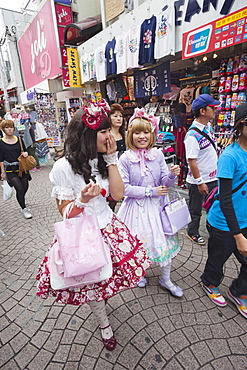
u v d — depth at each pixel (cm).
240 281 177
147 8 421
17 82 1348
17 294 220
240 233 144
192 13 342
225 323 174
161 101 504
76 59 657
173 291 200
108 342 158
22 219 398
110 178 138
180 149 451
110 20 542
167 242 188
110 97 605
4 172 379
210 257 185
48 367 151
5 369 151
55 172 130
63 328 179
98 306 149
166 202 204
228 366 144
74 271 114
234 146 149
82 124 122
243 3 285
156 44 397
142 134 176
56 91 952
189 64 491
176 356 152
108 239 139
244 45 332
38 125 783
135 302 199
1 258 281
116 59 496
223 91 352
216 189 179
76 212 122
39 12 882
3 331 180
